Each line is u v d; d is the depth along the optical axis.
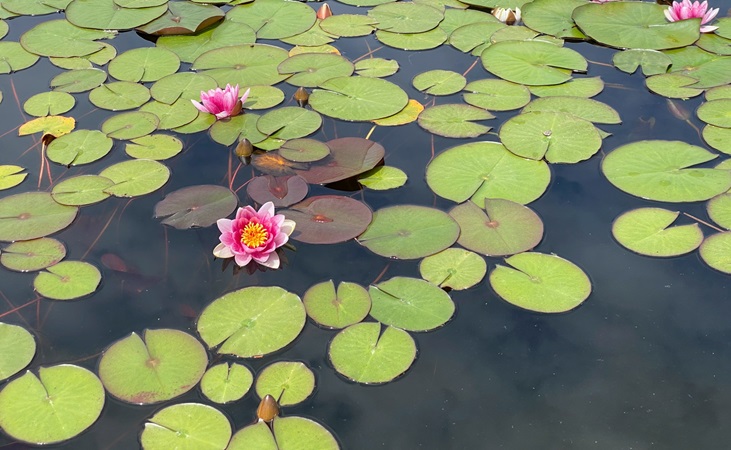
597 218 2.92
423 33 4.44
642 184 3.08
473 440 2.08
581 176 3.15
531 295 2.54
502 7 4.68
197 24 4.36
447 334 2.40
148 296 2.55
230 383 2.19
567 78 3.88
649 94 3.79
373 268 2.66
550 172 3.15
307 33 4.41
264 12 4.64
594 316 2.49
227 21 4.54
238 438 2.02
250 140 3.35
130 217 2.92
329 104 3.65
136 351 2.30
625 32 4.30
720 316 2.48
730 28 4.36
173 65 4.03
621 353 2.36
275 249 2.75
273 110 3.56
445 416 2.14
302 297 2.51
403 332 2.38
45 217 2.89
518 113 3.61
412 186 3.10
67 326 2.42
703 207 2.95
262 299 2.50
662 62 4.02
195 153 3.30
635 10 4.45
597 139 3.33
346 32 4.41
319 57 4.11
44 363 2.29
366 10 4.79
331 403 2.16
